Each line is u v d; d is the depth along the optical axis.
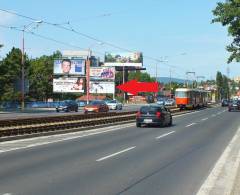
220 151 19.55
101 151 18.98
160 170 14.16
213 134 28.73
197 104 83.44
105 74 112.62
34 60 113.38
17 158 16.44
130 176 12.97
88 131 30.12
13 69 93.00
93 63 161.88
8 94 90.00
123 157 17.19
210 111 72.50
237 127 35.47
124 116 41.59
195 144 22.52
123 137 25.84
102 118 37.72
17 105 88.56
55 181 12.00
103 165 15.05
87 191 10.74
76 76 111.44
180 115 57.34
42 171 13.62
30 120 29.36
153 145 21.80
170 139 25.00
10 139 22.95
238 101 74.69
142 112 35.03
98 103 58.47
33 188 11.02
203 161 16.31
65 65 111.56
